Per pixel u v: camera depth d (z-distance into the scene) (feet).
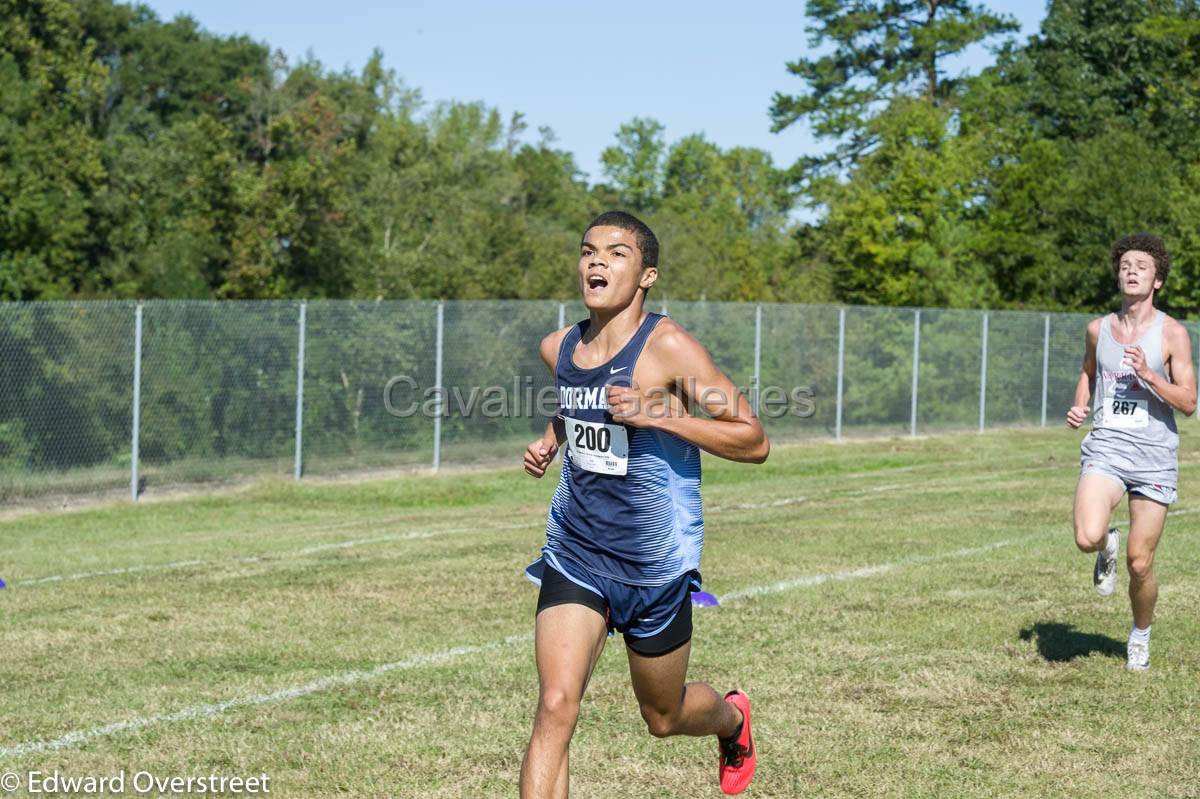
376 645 29.14
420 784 19.77
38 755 21.33
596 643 15.64
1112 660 26.94
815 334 92.89
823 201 183.73
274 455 69.05
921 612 31.96
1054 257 133.49
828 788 19.48
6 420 60.13
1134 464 25.50
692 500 16.02
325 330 70.74
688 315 86.12
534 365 79.00
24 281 83.41
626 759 20.89
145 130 170.71
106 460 63.26
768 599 33.78
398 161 167.53
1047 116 180.75
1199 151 159.22
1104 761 20.65
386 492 66.03
